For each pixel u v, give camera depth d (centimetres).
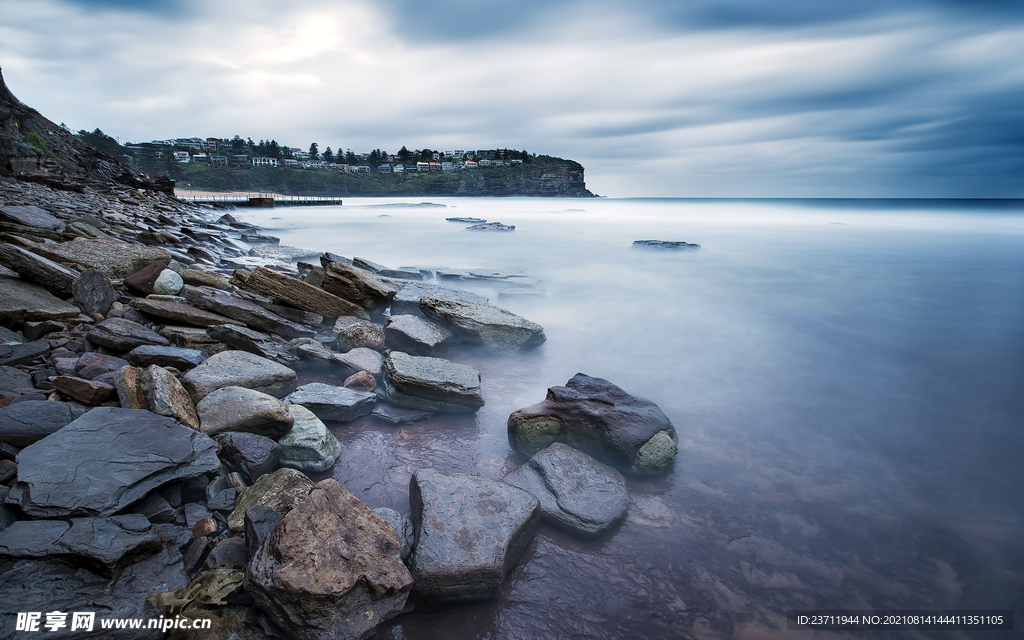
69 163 3688
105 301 728
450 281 1522
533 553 412
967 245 2634
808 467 550
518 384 760
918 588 385
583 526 429
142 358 582
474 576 350
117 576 317
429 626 341
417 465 525
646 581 386
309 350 746
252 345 714
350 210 6912
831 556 417
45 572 304
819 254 2281
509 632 339
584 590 376
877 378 814
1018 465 559
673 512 468
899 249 2500
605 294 1406
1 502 345
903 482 525
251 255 1766
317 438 504
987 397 740
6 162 2486
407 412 625
